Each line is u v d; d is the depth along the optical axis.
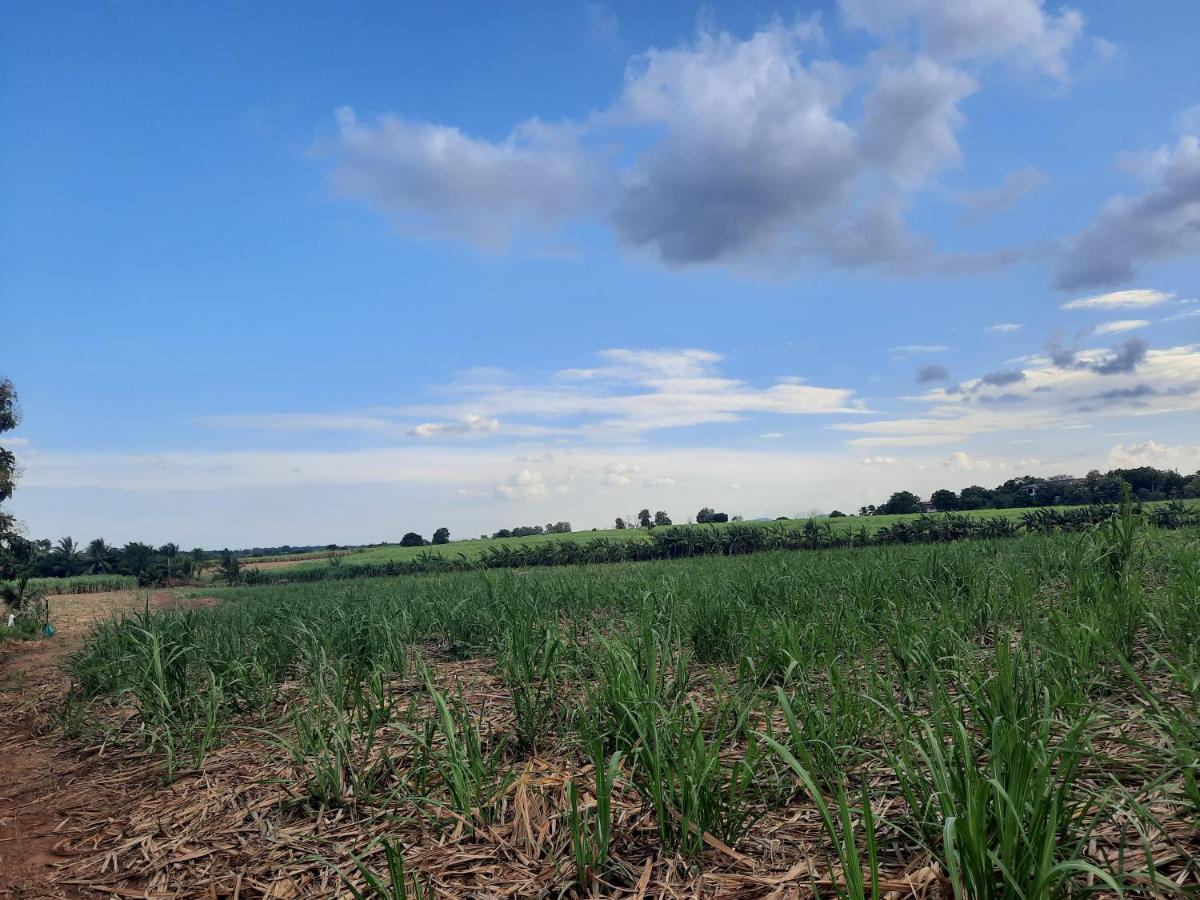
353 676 5.98
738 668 5.71
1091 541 7.93
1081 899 2.37
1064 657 4.40
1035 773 2.72
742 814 3.37
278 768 5.01
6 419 24.45
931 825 2.89
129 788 5.18
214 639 8.46
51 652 14.78
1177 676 3.77
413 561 47.94
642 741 3.55
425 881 3.29
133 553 64.81
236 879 3.57
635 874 3.17
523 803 3.72
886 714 4.26
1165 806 3.02
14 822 4.79
